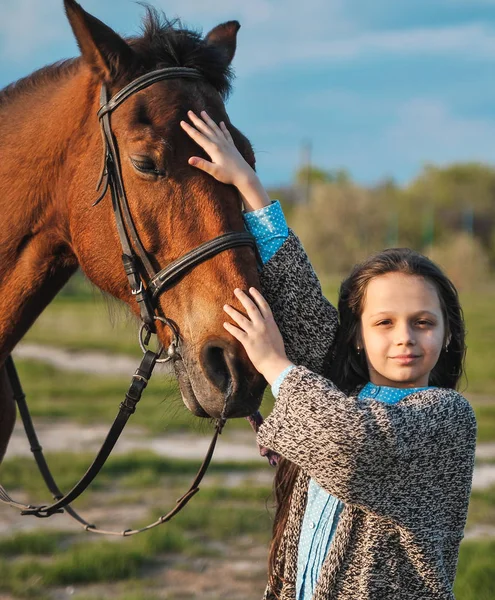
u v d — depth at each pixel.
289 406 1.91
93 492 6.13
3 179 2.71
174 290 2.37
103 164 2.46
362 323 2.09
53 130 2.66
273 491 2.33
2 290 2.76
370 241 31.34
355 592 1.90
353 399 1.89
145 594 4.26
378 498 1.86
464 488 1.93
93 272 2.59
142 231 2.39
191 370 2.32
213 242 2.29
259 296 2.16
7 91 2.84
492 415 8.83
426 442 1.87
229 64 2.55
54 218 2.68
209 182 2.34
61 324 18.94
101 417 8.99
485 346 14.05
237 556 4.95
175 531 5.18
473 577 4.36
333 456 1.84
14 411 3.13
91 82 2.62
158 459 6.94
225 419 2.26
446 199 36.78
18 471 6.48
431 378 2.24
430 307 2.03
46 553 4.95
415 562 1.88
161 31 2.53
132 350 14.68
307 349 2.25
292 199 37.84
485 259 28.62
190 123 2.39
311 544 2.03
